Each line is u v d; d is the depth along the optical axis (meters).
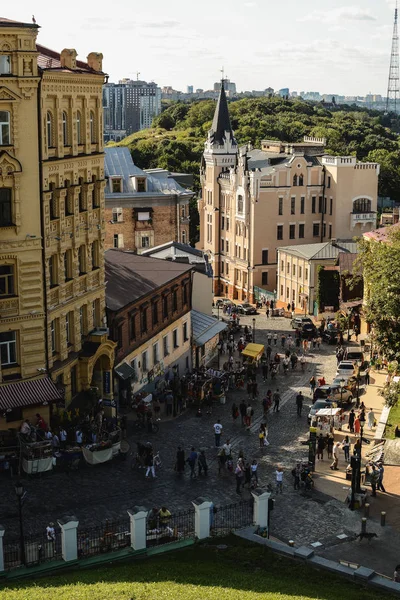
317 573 35.34
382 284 57.53
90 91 58.22
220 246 137.12
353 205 125.75
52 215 54.22
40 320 52.59
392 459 53.75
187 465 51.72
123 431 56.44
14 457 48.16
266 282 127.69
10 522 41.53
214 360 84.12
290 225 126.94
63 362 55.47
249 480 48.34
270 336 89.19
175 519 40.81
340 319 82.31
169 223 111.00
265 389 72.00
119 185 109.19
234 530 39.62
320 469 52.91
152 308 68.44
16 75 49.59
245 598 30.06
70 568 35.06
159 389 67.44
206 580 32.72
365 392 70.56
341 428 61.69
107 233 108.44
